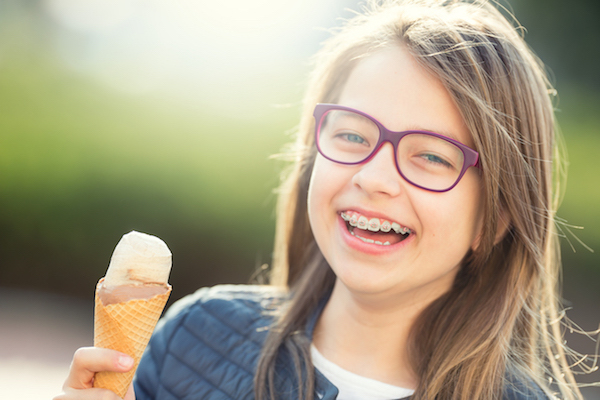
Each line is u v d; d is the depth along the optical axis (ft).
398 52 5.65
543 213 6.12
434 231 5.39
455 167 5.41
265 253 24.00
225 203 24.11
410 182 5.31
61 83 28.35
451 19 5.85
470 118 5.41
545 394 5.82
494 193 5.58
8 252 24.16
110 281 4.71
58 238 24.31
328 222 5.75
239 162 24.11
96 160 24.21
